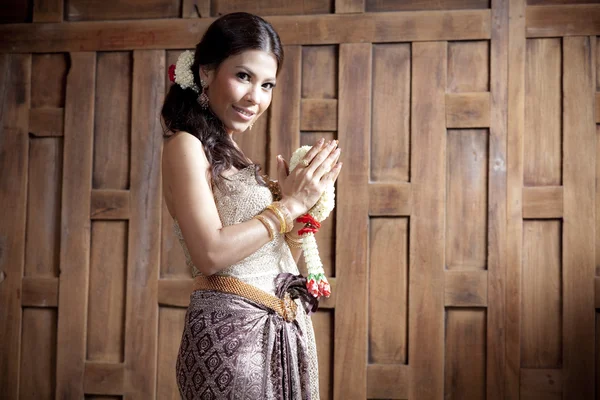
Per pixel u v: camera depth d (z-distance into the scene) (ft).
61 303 9.62
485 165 9.04
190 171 5.01
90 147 9.66
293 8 9.43
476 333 9.00
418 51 9.16
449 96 9.09
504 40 9.01
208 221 4.88
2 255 9.76
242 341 5.01
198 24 9.53
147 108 9.59
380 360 9.14
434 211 9.07
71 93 9.70
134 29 9.62
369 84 9.21
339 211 9.20
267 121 9.39
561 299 8.86
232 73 5.25
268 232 4.99
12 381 9.67
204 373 4.96
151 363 9.44
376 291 9.17
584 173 8.83
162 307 9.51
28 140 9.80
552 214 8.86
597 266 8.84
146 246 9.53
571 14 8.89
